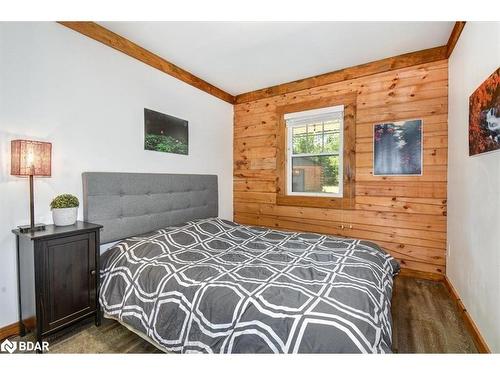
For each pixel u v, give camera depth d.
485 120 1.45
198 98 3.10
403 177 2.56
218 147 3.45
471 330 1.62
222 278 1.43
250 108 3.57
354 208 2.81
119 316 1.57
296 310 1.10
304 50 2.42
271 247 2.05
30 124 1.69
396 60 2.54
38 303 1.44
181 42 2.29
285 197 3.27
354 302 1.15
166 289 1.44
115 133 2.20
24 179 1.66
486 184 1.49
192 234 2.25
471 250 1.72
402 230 2.58
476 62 1.63
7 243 1.60
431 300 2.08
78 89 1.94
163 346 1.34
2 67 1.56
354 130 2.79
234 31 2.11
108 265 1.83
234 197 3.75
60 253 1.54
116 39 2.16
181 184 2.78
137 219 2.31
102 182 2.04
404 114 2.54
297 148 3.24
